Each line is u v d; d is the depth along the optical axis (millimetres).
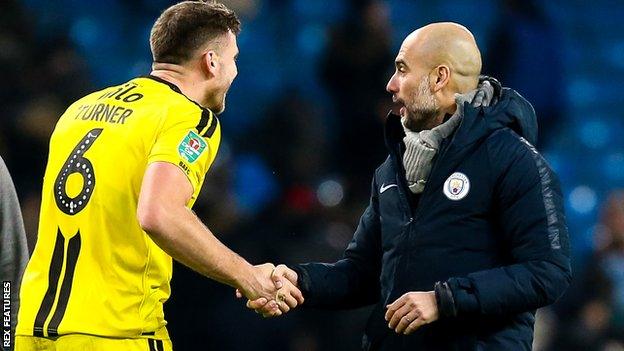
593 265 31328
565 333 30656
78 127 14211
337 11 45000
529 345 14219
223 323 25047
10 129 29203
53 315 13648
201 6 14641
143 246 13711
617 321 31000
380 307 14602
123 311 13656
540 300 13531
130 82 14453
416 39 14484
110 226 13664
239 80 42438
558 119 36469
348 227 28844
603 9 47906
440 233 13984
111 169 13711
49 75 30922
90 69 39188
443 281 13914
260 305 14188
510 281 13445
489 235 14000
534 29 35844
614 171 42656
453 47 14320
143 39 42781
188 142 13477
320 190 30984
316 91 40062
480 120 14031
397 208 14453
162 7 43281
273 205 27562
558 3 47781
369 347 14656
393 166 14695
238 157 33531
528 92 35688
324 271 15203
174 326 24969
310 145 32031
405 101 14453
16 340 14016
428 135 14156
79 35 42062
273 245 26281
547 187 13789
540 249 13594
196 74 14508
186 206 13242
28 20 32250
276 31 43969
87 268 13688
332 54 32781
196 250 13102
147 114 13781
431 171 14094
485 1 46312
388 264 14461
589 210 40938
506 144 13922
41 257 14055
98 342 13500
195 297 24984
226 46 14648
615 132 44062
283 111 32375
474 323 13969
